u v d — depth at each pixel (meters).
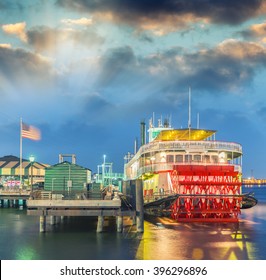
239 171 43.09
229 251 24.61
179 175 39.06
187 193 39.25
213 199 39.38
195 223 37.72
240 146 44.12
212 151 43.25
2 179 88.19
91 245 26.12
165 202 38.69
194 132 45.59
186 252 24.23
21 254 23.78
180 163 41.91
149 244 26.55
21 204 68.75
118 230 30.81
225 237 29.52
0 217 45.78
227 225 36.41
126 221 39.53
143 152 45.88
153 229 33.34
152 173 44.62
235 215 39.59
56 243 26.89
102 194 33.50
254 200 39.53
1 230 33.06
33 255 23.53
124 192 46.62
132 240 27.91
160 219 40.88
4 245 26.31
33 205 28.11
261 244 26.81
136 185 30.53
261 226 35.81
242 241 27.89
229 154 44.97
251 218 44.16
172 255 23.44
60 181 43.16
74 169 43.44
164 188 42.12
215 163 42.34
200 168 40.59
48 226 35.31
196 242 27.44
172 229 33.47
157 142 43.16
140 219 30.89
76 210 28.58
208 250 24.84
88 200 28.70
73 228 33.78
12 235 30.19
